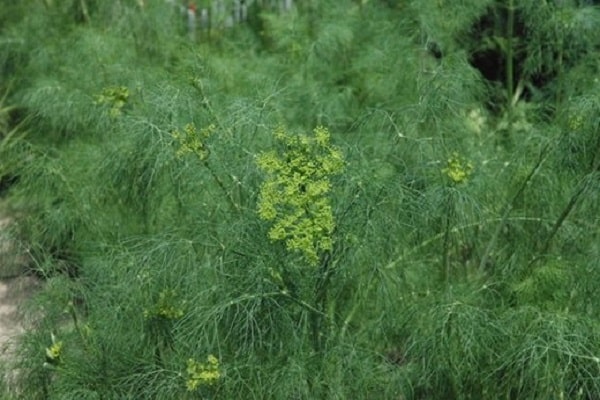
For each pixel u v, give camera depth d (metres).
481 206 4.87
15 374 4.82
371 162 4.79
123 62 6.39
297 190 3.89
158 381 4.36
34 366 4.72
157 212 5.11
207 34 7.66
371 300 4.63
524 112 6.52
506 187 5.18
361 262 4.18
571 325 4.18
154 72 6.13
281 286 4.16
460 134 5.53
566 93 6.54
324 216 3.89
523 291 4.62
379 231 4.24
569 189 4.98
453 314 4.24
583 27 6.53
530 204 5.11
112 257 4.84
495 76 7.82
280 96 5.65
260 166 3.96
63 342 4.68
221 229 4.35
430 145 4.98
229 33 7.70
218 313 4.16
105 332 4.55
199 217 4.68
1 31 7.90
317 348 4.32
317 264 4.08
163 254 4.39
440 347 4.18
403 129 5.07
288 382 4.11
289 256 4.16
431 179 4.81
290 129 5.45
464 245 5.12
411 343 4.39
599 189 4.63
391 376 4.39
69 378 4.48
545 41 7.02
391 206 4.40
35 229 5.59
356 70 6.68
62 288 4.89
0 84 7.63
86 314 5.10
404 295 4.75
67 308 4.85
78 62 6.61
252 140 4.70
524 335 4.21
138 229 5.34
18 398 4.76
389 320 4.48
